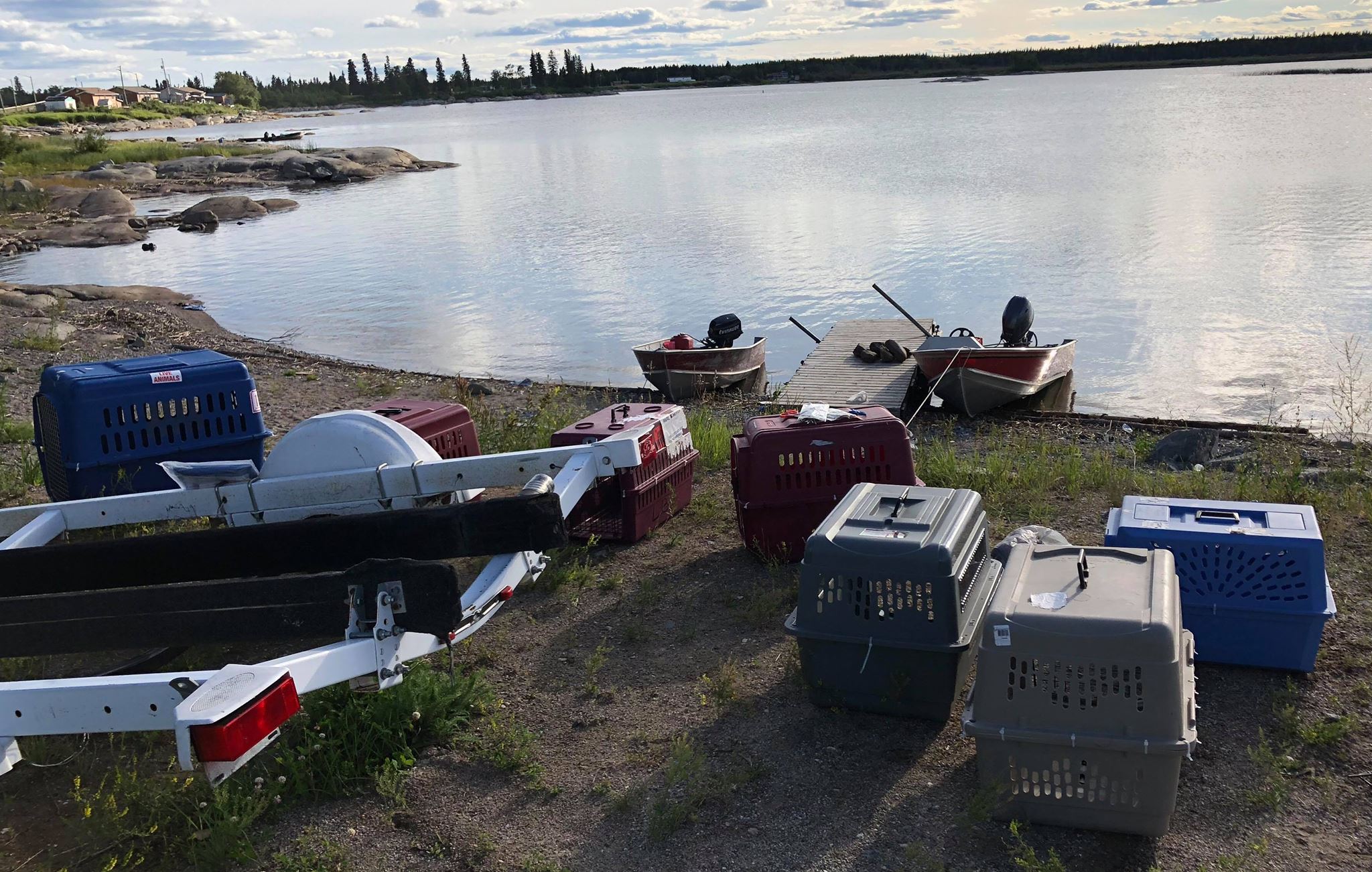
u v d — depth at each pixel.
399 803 4.14
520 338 21.16
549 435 9.52
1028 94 166.25
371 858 3.84
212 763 3.01
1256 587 4.81
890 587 4.48
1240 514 5.11
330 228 42.69
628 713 4.82
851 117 125.88
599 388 16.11
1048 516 7.35
